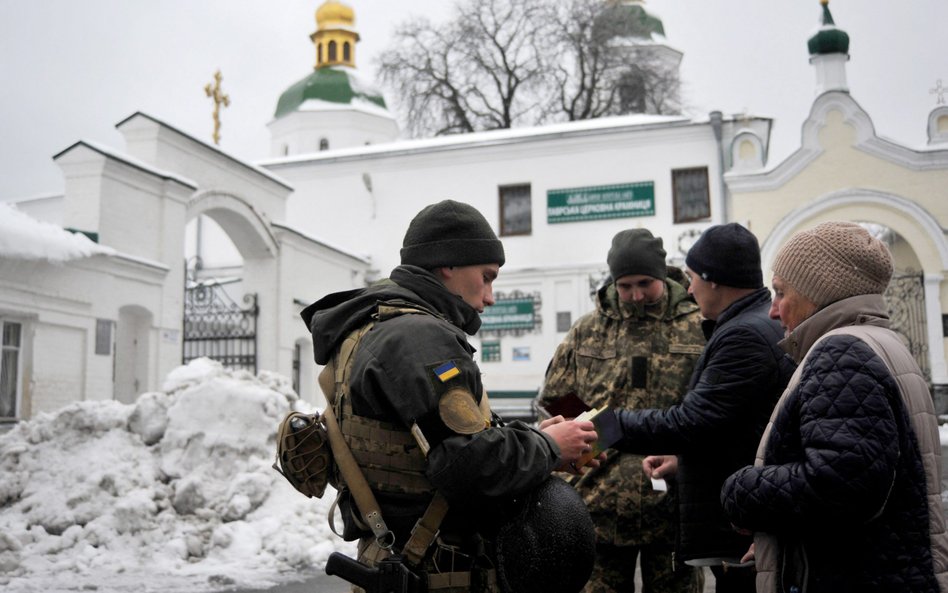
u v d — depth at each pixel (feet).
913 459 6.34
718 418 9.12
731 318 9.71
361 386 6.61
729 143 69.82
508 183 74.69
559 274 71.92
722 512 9.47
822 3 66.23
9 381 35.99
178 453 21.76
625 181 71.67
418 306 6.98
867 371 6.29
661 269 11.45
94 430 22.38
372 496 6.72
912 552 6.24
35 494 20.61
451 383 6.38
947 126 65.36
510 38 108.37
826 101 65.21
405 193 77.61
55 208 90.68
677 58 123.03
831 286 6.95
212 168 51.39
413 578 6.39
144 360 44.16
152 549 19.06
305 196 79.97
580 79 109.91
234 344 58.65
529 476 6.42
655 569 11.12
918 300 64.23
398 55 110.42
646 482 11.05
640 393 11.50
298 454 7.07
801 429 6.43
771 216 65.87
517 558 6.55
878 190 64.03
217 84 75.41
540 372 71.20
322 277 65.77
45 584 16.89
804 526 6.42
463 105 111.04
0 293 34.78
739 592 9.56
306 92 126.31
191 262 78.89
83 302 39.40
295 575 18.10
